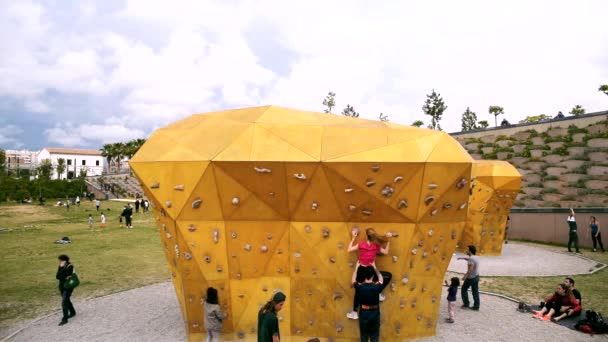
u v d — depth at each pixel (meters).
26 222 35.19
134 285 13.71
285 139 8.10
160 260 18.16
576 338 8.77
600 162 25.45
